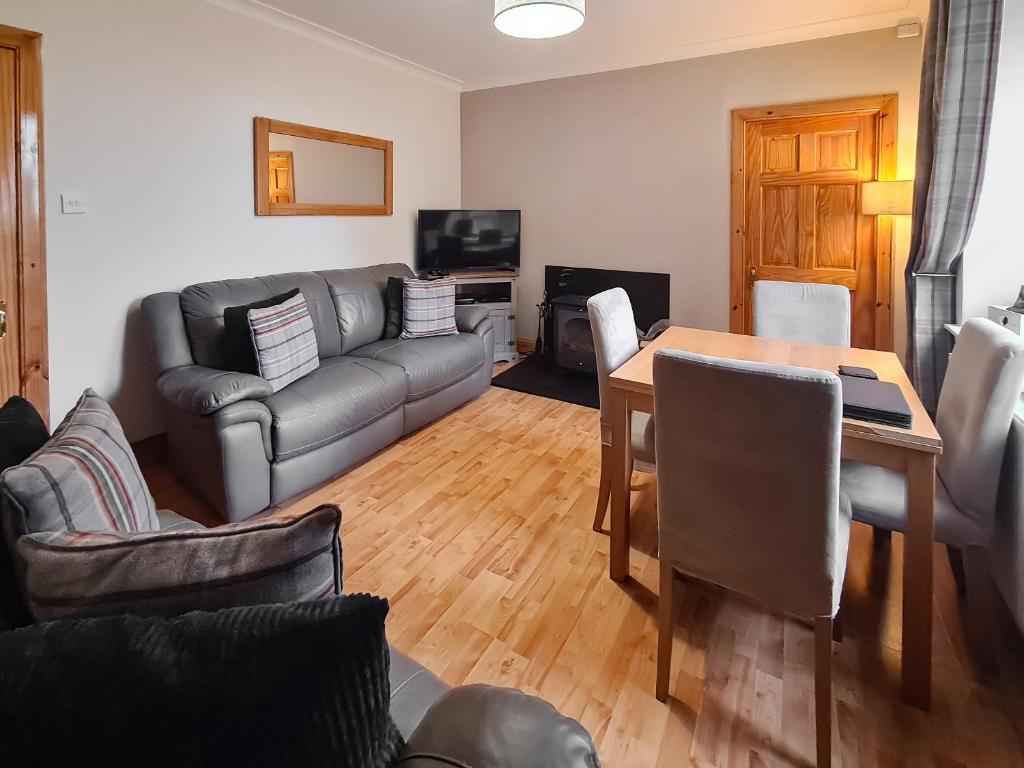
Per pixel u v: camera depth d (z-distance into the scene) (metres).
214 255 3.31
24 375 2.55
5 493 0.84
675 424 1.40
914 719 1.47
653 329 4.29
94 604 0.72
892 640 1.74
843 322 2.57
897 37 3.56
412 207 4.88
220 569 0.73
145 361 3.01
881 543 2.19
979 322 1.73
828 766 1.32
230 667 0.57
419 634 1.80
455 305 4.51
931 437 1.41
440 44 4.02
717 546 1.42
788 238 4.11
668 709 1.52
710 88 4.19
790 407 1.21
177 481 2.87
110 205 2.79
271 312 2.79
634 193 4.63
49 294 2.60
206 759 0.55
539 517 2.52
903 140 3.64
